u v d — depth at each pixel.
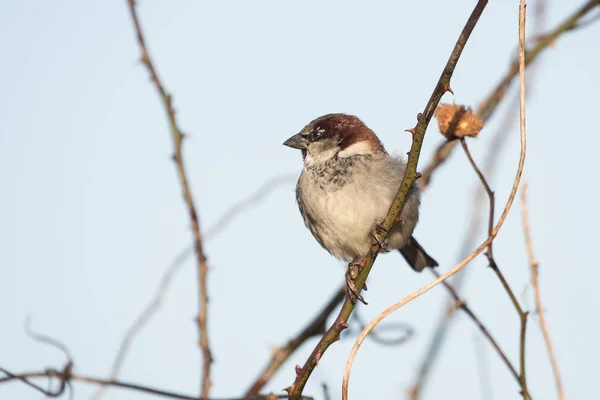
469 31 5.91
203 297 7.71
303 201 9.67
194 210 8.01
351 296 6.84
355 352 6.13
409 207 9.14
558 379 6.35
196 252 7.88
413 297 6.23
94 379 7.57
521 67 6.29
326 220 9.40
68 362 7.58
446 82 6.12
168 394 7.52
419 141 6.47
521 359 6.52
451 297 6.82
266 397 7.55
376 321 6.16
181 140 8.23
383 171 9.15
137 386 7.55
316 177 9.45
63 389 7.53
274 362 8.48
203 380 7.43
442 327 6.43
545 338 6.45
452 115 7.15
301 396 6.91
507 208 6.32
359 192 9.13
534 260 6.65
